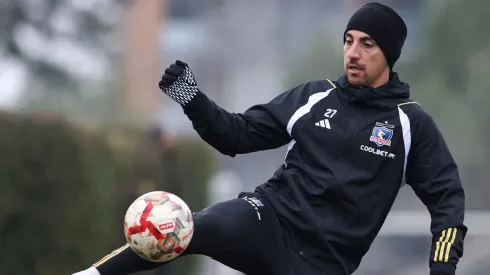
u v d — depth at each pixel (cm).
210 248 1919
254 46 17575
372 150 2034
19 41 11906
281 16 17600
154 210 1797
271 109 2102
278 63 17488
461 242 2036
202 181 6356
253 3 17625
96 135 4644
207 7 17838
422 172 2072
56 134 4259
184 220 1808
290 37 17575
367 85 2083
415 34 15525
